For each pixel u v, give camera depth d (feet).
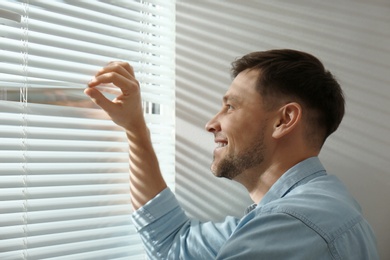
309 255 3.47
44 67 4.37
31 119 4.33
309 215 3.58
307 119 4.24
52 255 4.43
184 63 5.18
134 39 5.06
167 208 4.79
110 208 4.90
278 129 4.19
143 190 4.79
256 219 3.65
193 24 5.24
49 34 4.42
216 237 4.67
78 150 4.61
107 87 4.70
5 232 4.12
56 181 4.45
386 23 5.68
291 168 4.23
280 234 3.53
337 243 3.55
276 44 5.50
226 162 4.38
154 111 5.57
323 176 4.22
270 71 4.25
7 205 4.14
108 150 4.88
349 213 3.74
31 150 4.27
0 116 4.13
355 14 5.63
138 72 5.14
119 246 4.98
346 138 5.57
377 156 5.66
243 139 4.29
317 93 4.20
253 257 3.50
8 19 3.95
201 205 5.26
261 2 5.47
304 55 4.38
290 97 4.20
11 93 4.19
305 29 5.55
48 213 4.42
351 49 5.61
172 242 4.78
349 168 5.59
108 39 4.83
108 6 4.85
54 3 4.43
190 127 5.22
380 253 5.70
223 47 5.37
